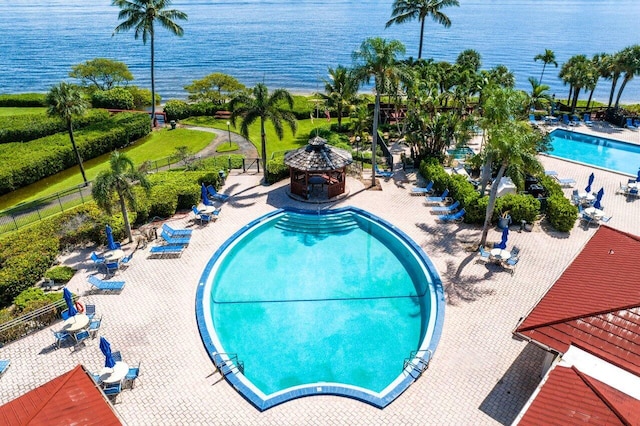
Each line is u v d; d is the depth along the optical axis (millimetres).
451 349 20172
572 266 21031
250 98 36406
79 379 15203
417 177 39250
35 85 98500
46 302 22188
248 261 28375
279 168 38656
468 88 47844
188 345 20609
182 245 28797
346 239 30969
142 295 23969
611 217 31594
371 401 17531
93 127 50500
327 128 52562
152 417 17047
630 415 13008
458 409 17297
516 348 20203
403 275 26859
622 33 168875
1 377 18844
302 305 24312
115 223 29031
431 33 173875
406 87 45031
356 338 21984
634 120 54469
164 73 107312
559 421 13352
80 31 180375
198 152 48062
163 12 56594
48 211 34062
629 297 17391
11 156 41375
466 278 25188
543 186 33469
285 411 17266
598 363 15445
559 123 55281
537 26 194125
